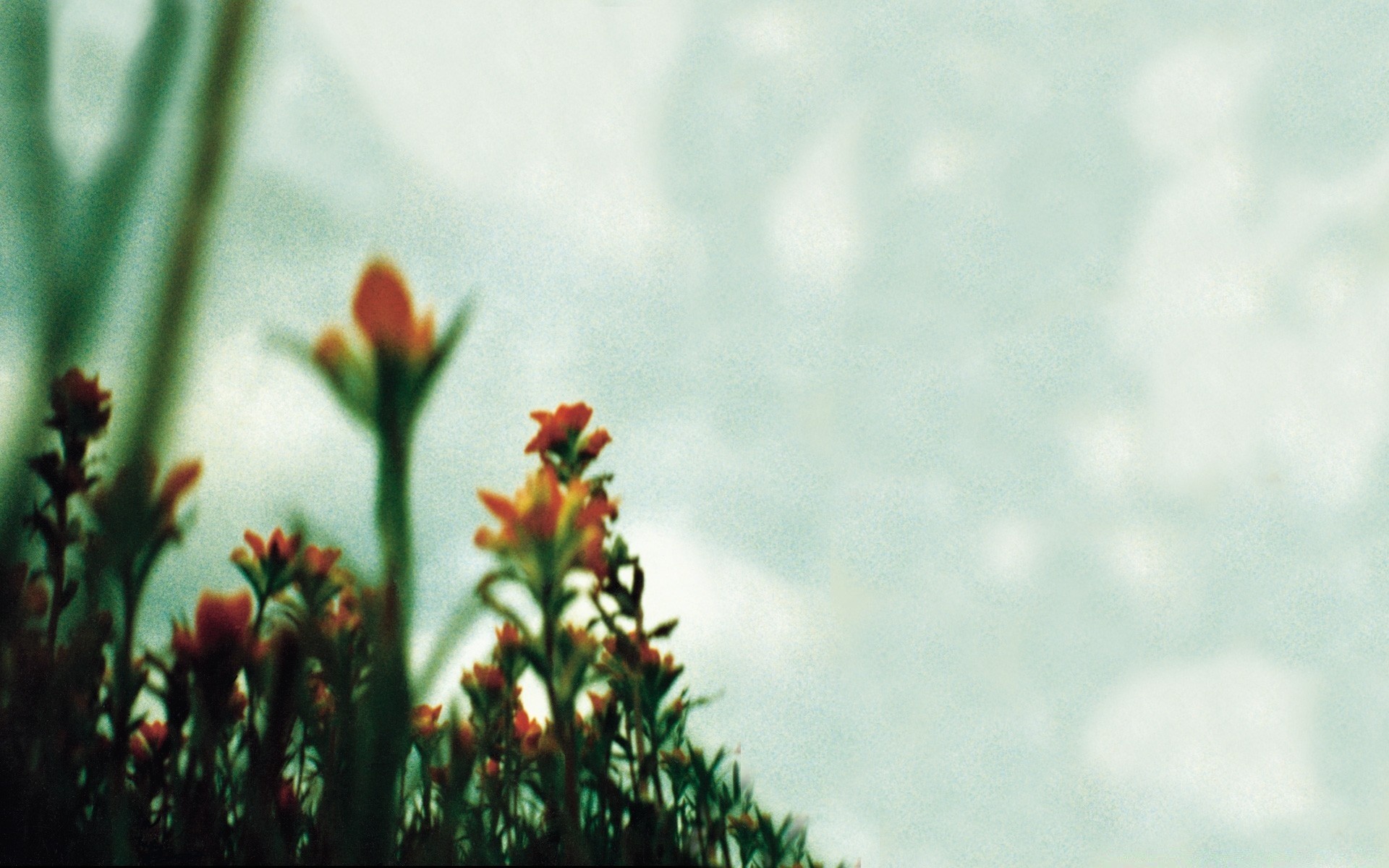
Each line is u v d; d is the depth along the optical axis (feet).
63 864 3.46
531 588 3.46
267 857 3.48
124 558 3.45
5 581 3.51
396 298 3.32
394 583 3.34
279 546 3.59
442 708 3.74
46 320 3.78
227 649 3.53
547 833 3.66
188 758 3.53
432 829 3.65
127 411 3.84
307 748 3.68
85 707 3.49
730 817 3.89
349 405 3.32
